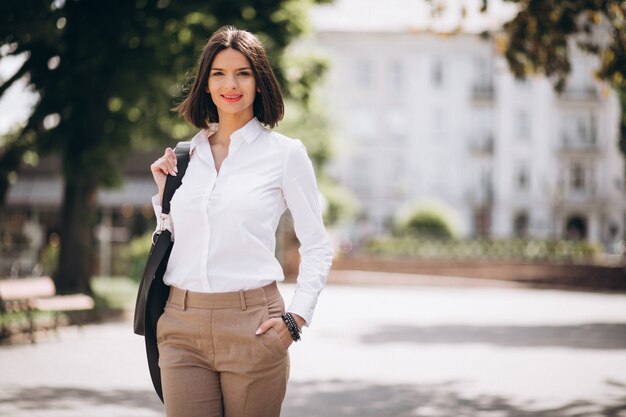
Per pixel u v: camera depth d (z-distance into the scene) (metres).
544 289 34.91
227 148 3.40
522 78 12.64
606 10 11.20
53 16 15.19
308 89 19.83
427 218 44.75
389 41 66.06
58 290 20.50
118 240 33.50
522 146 66.69
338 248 43.31
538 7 11.31
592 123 66.75
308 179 3.39
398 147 66.25
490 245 41.91
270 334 3.24
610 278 35.25
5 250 31.36
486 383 9.53
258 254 3.28
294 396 8.62
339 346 13.49
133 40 16.97
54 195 33.94
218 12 16.59
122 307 19.09
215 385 3.32
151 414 7.56
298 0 17.45
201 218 3.26
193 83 3.47
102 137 19.11
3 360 11.46
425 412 7.68
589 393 8.79
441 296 29.11
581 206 66.38
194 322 3.25
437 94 66.31
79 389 8.98
